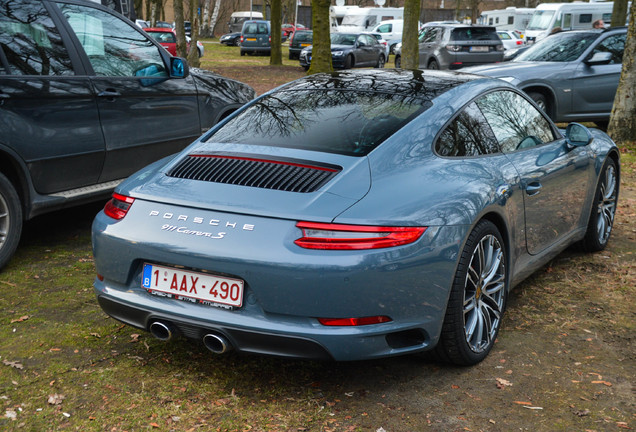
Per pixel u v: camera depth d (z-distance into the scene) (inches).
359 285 103.3
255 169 118.6
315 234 104.3
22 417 108.1
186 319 110.7
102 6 206.7
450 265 113.3
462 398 115.5
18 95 171.3
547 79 401.7
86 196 192.5
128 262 116.3
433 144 125.5
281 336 105.2
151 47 218.4
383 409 111.7
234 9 2706.7
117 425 106.2
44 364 126.1
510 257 137.5
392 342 111.3
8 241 172.9
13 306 154.2
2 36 173.2
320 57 684.1
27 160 175.3
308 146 123.4
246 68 1012.5
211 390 117.3
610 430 106.3
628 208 253.9
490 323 132.0
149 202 118.0
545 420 108.9
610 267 186.1
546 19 1176.8
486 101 146.4
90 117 191.0
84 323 145.5
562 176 161.9
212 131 139.3
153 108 211.5
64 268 180.1
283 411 110.7
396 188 113.2
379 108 132.8
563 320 149.9
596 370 126.3
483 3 2554.1
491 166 134.0
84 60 193.2
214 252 107.0
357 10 1637.6
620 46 423.2
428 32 784.3
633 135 388.8
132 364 126.7
